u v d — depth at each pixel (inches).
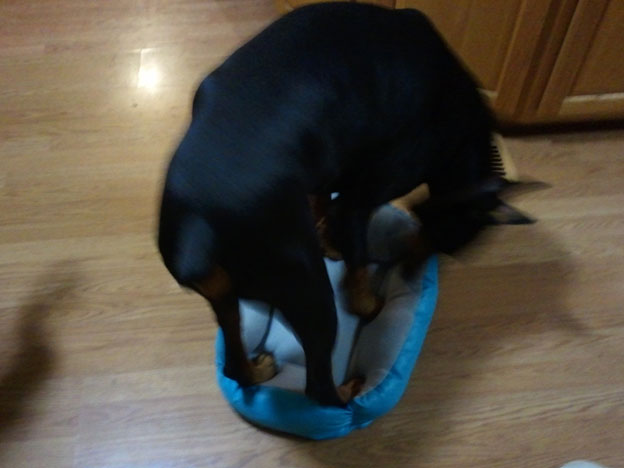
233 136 28.7
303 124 30.0
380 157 36.0
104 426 47.5
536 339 52.2
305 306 32.9
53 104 73.0
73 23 84.6
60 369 50.6
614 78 61.9
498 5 56.1
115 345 52.1
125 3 87.7
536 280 56.3
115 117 71.6
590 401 48.6
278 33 32.3
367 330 49.6
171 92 74.7
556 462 45.5
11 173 65.4
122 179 65.0
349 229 42.0
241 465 45.6
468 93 36.3
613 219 61.1
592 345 51.8
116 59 79.1
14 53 79.7
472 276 56.5
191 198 28.0
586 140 69.1
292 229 29.7
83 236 59.9
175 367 50.8
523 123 68.1
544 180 64.7
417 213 41.6
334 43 32.0
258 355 47.6
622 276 56.7
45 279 56.6
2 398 48.9
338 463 45.6
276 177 28.5
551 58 60.0
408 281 50.3
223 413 48.3
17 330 53.1
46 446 46.4
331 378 39.5
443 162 38.6
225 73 31.0
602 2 54.6
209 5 87.5
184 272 28.5
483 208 37.9
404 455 45.9
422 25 35.3
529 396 48.8
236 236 28.6
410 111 34.3
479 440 46.5
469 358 51.1
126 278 56.7
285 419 44.2
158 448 46.4
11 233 60.2
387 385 45.1
